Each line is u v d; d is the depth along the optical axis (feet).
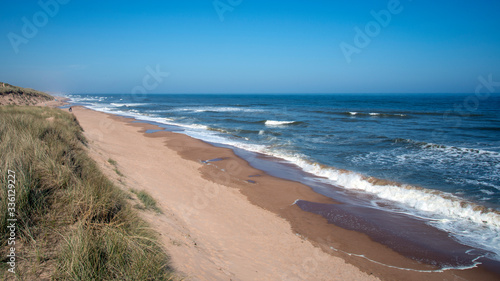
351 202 29.99
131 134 66.59
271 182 35.96
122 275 9.36
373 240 21.86
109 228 11.21
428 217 26.32
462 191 31.53
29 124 24.06
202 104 247.50
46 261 8.84
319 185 35.47
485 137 66.80
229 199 28.17
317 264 17.53
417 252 20.29
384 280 16.80
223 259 15.51
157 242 12.78
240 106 217.97
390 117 121.90
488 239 22.24
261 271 15.19
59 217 11.15
